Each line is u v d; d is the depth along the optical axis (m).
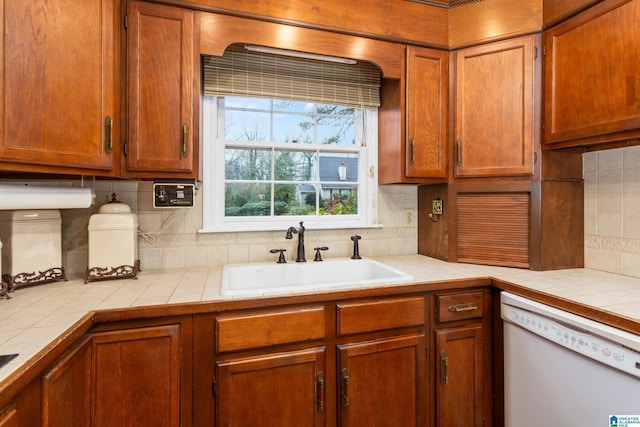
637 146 1.46
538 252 1.61
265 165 1.94
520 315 1.29
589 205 1.66
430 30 1.76
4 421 0.66
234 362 1.16
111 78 1.28
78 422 0.94
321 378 1.25
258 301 1.18
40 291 1.24
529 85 1.60
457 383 1.43
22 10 1.05
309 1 1.60
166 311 1.09
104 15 1.25
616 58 1.28
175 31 1.41
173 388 1.11
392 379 1.34
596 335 1.01
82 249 1.58
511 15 1.64
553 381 1.15
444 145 1.80
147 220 1.68
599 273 1.56
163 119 1.40
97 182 1.61
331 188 2.05
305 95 1.79
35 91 1.07
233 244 1.80
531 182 1.62
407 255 2.07
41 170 1.11
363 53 1.68
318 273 1.80
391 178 1.87
